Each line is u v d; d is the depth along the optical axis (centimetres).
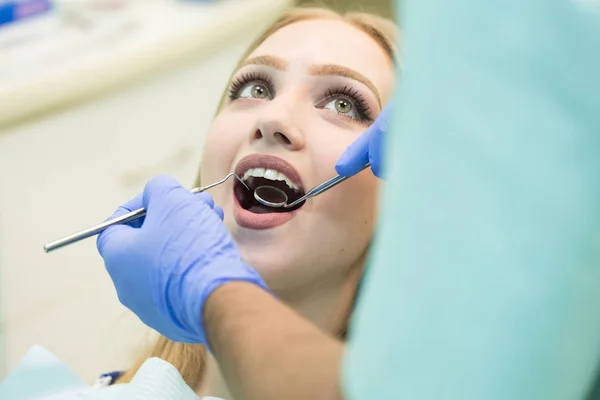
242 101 107
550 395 43
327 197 98
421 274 43
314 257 100
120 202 175
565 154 39
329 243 100
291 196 103
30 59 156
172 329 84
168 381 97
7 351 162
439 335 43
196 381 112
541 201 39
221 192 104
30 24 170
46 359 111
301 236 99
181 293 75
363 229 101
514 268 41
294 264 99
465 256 42
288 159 100
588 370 46
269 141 101
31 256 160
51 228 161
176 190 84
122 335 146
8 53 158
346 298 106
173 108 180
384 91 105
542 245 40
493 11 39
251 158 101
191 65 181
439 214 42
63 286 166
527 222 40
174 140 184
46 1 175
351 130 103
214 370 108
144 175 179
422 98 42
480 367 42
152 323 85
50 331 167
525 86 39
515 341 41
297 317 62
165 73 175
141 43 169
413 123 43
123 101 167
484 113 40
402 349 45
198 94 186
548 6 38
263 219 99
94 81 158
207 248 76
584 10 37
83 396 101
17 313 161
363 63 104
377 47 108
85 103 159
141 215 88
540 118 39
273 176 101
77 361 160
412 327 44
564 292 40
